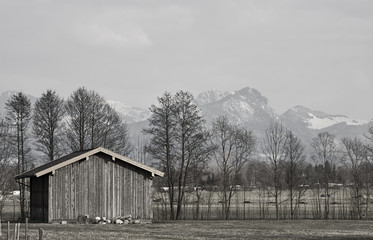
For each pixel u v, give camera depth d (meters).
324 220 73.19
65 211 56.06
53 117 80.50
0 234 38.00
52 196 55.56
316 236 47.38
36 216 58.78
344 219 79.44
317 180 118.44
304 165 114.31
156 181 87.56
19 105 80.62
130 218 58.84
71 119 81.62
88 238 40.88
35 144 81.19
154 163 81.06
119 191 58.72
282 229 55.28
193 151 80.88
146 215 60.03
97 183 57.69
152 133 80.38
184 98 80.19
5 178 80.19
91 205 57.22
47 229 49.16
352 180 109.38
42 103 80.31
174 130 80.06
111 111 86.94
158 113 80.00
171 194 82.62
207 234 47.88
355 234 49.88
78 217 56.50
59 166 55.53
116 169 58.78
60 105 81.25
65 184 56.25
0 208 82.38
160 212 93.12
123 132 87.19
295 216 91.06
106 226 54.12
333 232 52.03
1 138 80.38
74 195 56.53
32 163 87.50
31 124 83.88
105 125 84.38
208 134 81.75
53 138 80.56
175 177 83.44
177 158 81.00
